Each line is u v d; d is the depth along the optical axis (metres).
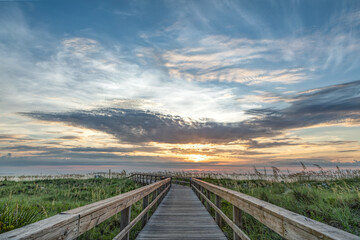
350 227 4.69
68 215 1.89
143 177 24.08
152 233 4.70
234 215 3.60
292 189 9.42
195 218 6.09
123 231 3.23
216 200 5.39
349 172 12.77
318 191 8.20
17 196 12.36
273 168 12.77
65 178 27.12
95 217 2.29
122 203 3.15
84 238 5.27
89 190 15.41
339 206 5.97
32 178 26.38
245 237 2.90
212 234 4.63
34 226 1.52
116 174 32.53
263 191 9.30
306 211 6.05
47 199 11.44
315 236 1.48
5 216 3.54
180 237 4.43
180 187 17.86
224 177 17.19
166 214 6.62
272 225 2.18
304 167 12.94
